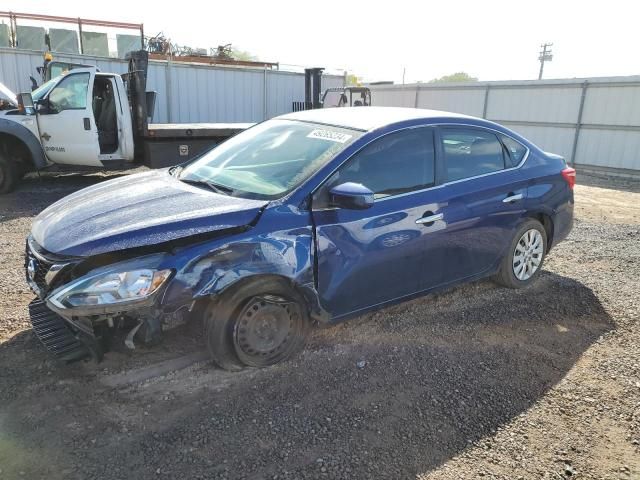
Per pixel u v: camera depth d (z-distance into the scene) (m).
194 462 2.49
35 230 3.33
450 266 4.05
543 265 5.60
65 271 2.86
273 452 2.59
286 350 3.39
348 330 3.91
